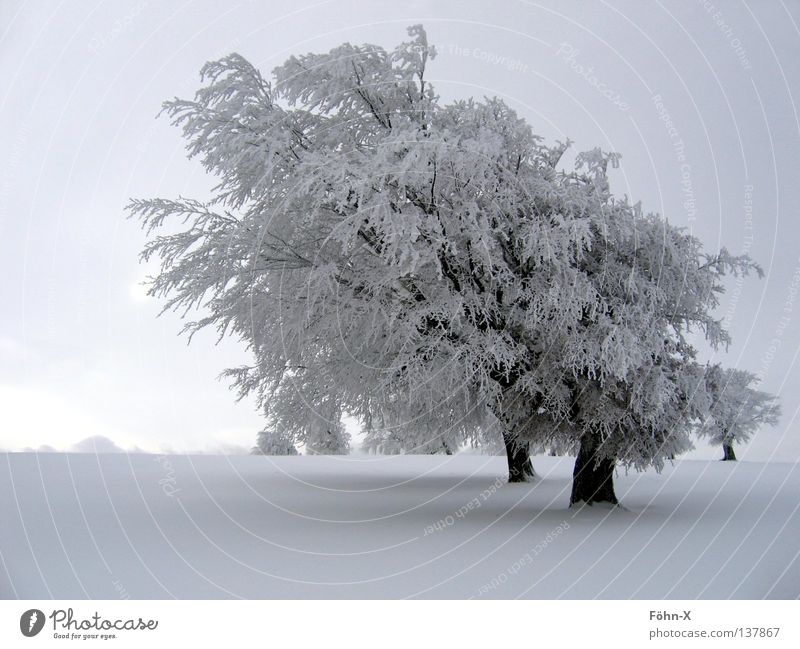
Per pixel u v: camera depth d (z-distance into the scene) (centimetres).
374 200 994
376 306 1134
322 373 1316
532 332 1132
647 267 1180
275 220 1207
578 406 1173
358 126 1269
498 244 1107
